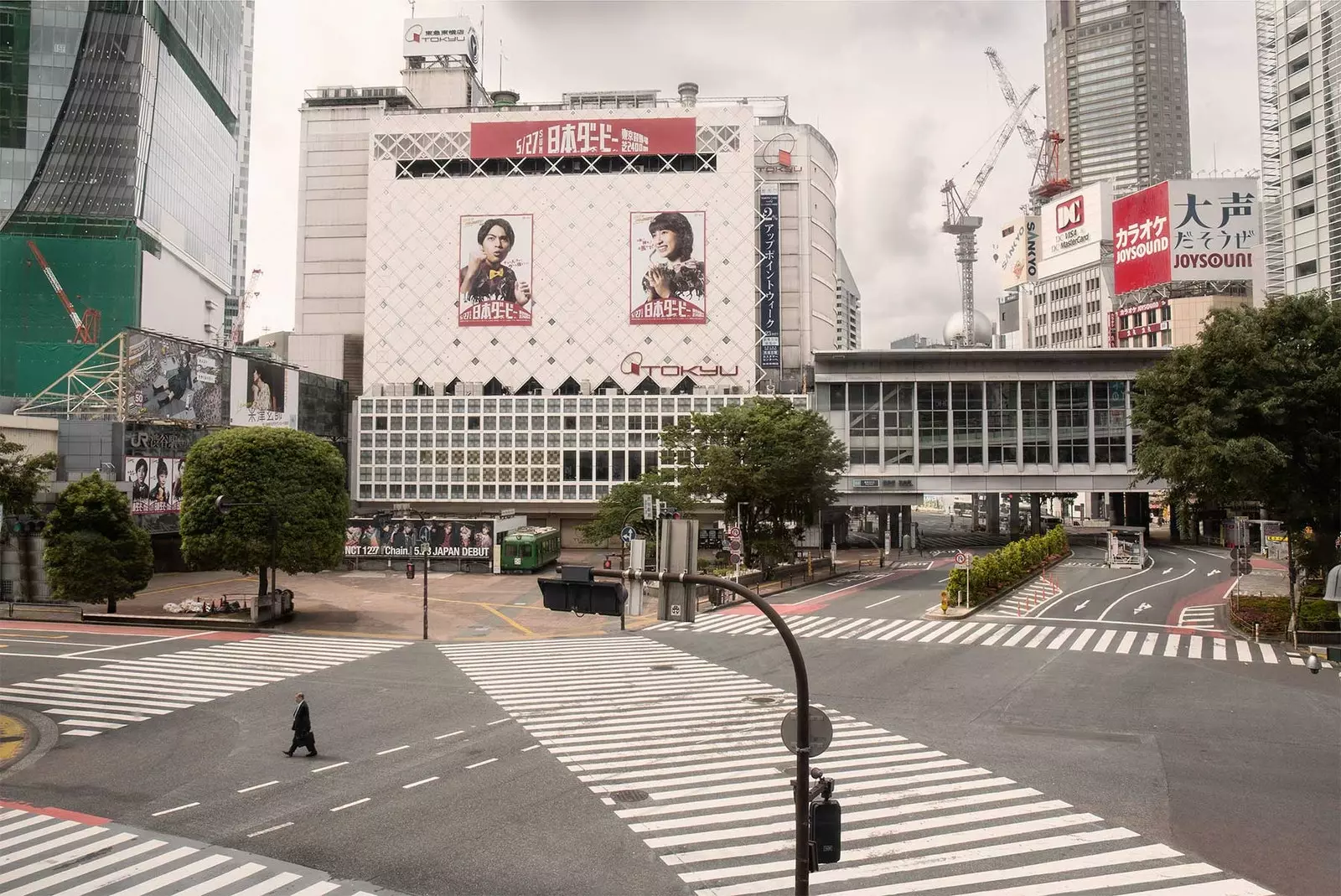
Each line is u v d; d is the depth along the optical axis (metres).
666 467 79.12
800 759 13.10
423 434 85.44
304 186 98.12
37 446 54.44
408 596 54.75
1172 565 68.31
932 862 16.12
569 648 38.09
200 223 137.25
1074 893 14.91
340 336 96.19
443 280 89.81
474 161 90.31
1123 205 128.38
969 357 80.19
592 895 14.88
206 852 16.69
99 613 45.66
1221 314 40.47
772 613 13.25
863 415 80.69
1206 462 37.12
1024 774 20.77
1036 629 41.34
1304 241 75.19
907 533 86.12
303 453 46.62
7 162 112.19
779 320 98.69
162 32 122.50
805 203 100.56
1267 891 14.88
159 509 60.97
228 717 26.58
